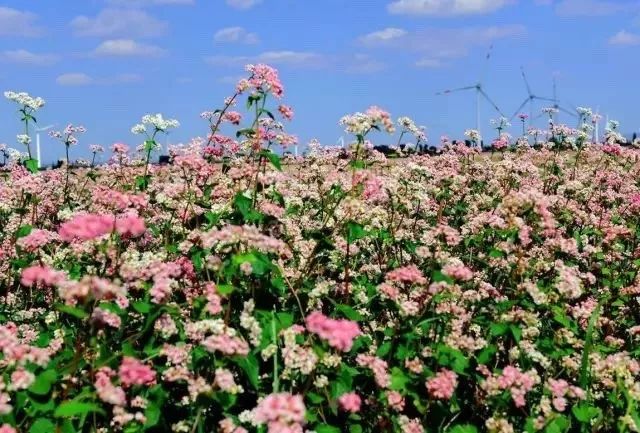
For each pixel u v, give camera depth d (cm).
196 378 67
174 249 83
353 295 82
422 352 71
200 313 72
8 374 66
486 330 76
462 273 73
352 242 86
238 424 66
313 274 86
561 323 75
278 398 60
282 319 70
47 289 87
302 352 66
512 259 80
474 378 72
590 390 73
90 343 67
